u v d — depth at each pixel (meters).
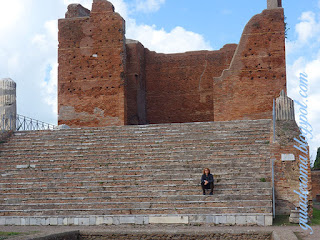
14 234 13.62
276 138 17.72
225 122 23.08
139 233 14.47
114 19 29.84
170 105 35.31
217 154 19.50
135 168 19.20
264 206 15.68
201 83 34.91
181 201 16.48
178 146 20.94
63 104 30.05
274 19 27.64
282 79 27.31
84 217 16.42
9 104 26.67
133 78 33.56
